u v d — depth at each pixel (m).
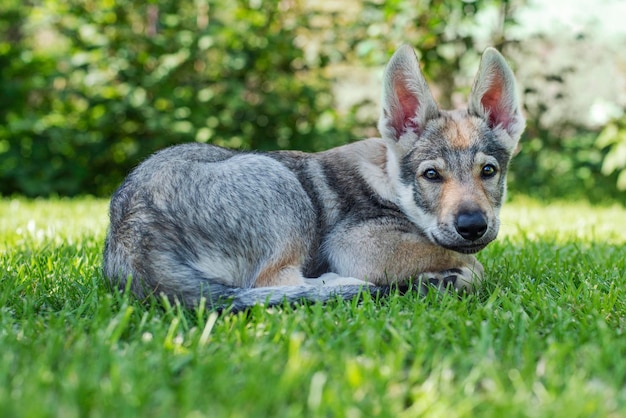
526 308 1.45
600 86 3.24
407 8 2.69
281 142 3.14
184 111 2.97
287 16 3.04
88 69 3.00
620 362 1.26
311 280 1.55
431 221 1.56
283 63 3.06
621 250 1.85
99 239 1.92
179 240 1.47
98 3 3.01
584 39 3.04
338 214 1.62
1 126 3.18
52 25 3.07
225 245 1.50
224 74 3.06
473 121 1.60
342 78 3.29
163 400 1.19
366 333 1.32
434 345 1.31
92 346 1.29
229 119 3.02
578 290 1.50
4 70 3.17
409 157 1.59
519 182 3.18
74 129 3.11
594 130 3.32
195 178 1.50
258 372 1.23
